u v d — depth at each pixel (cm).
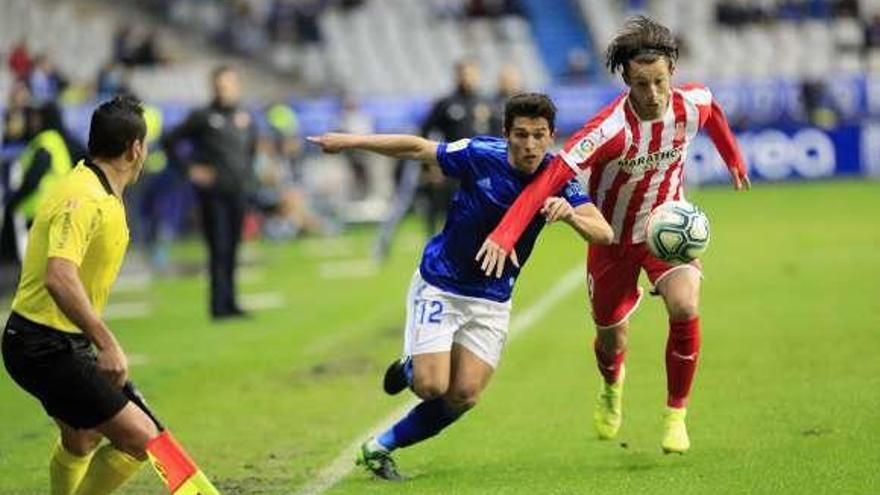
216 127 5503
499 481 2894
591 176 2962
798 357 4181
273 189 9206
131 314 6066
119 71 10281
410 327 2800
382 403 3850
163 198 7894
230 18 12725
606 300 3081
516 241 2669
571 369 4228
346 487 2903
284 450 3306
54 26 12238
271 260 8106
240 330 5409
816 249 7044
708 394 3709
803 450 3020
